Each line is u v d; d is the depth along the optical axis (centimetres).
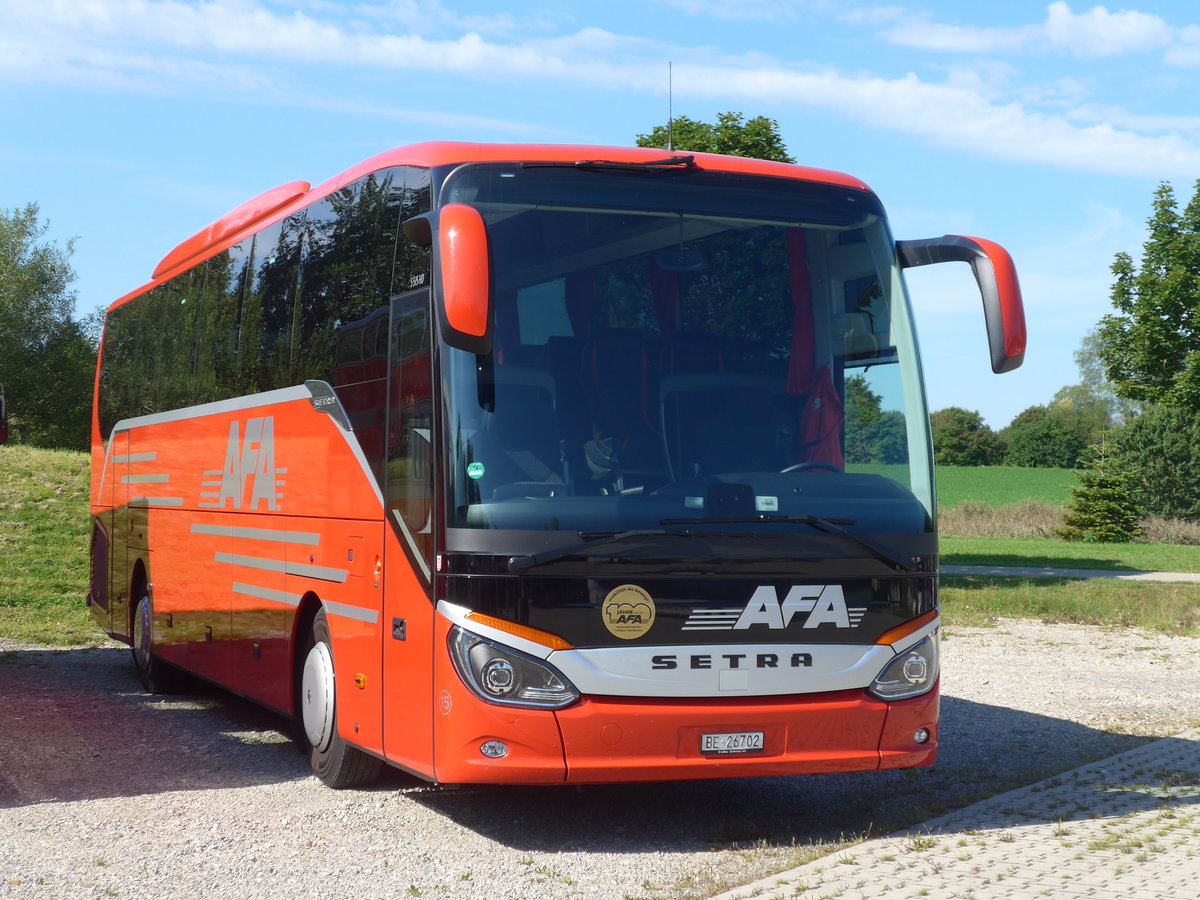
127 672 1384
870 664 646
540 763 603
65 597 1997
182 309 1141
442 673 618
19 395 6981
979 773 859
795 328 680
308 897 567
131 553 1265
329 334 795
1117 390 4859
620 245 666
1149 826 678
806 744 633
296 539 836
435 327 642
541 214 659
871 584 651
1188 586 2464
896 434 685
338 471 767
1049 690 1252
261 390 918
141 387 1255
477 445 622
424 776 641
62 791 790
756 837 679
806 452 661
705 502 633
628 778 612
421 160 697
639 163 680
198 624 1046
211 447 1026
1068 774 836
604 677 608
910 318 710
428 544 634
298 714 843
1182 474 7569
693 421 647
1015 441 12125
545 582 608
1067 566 3219
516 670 603
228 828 693
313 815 726
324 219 840
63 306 7288
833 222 707
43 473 3059
